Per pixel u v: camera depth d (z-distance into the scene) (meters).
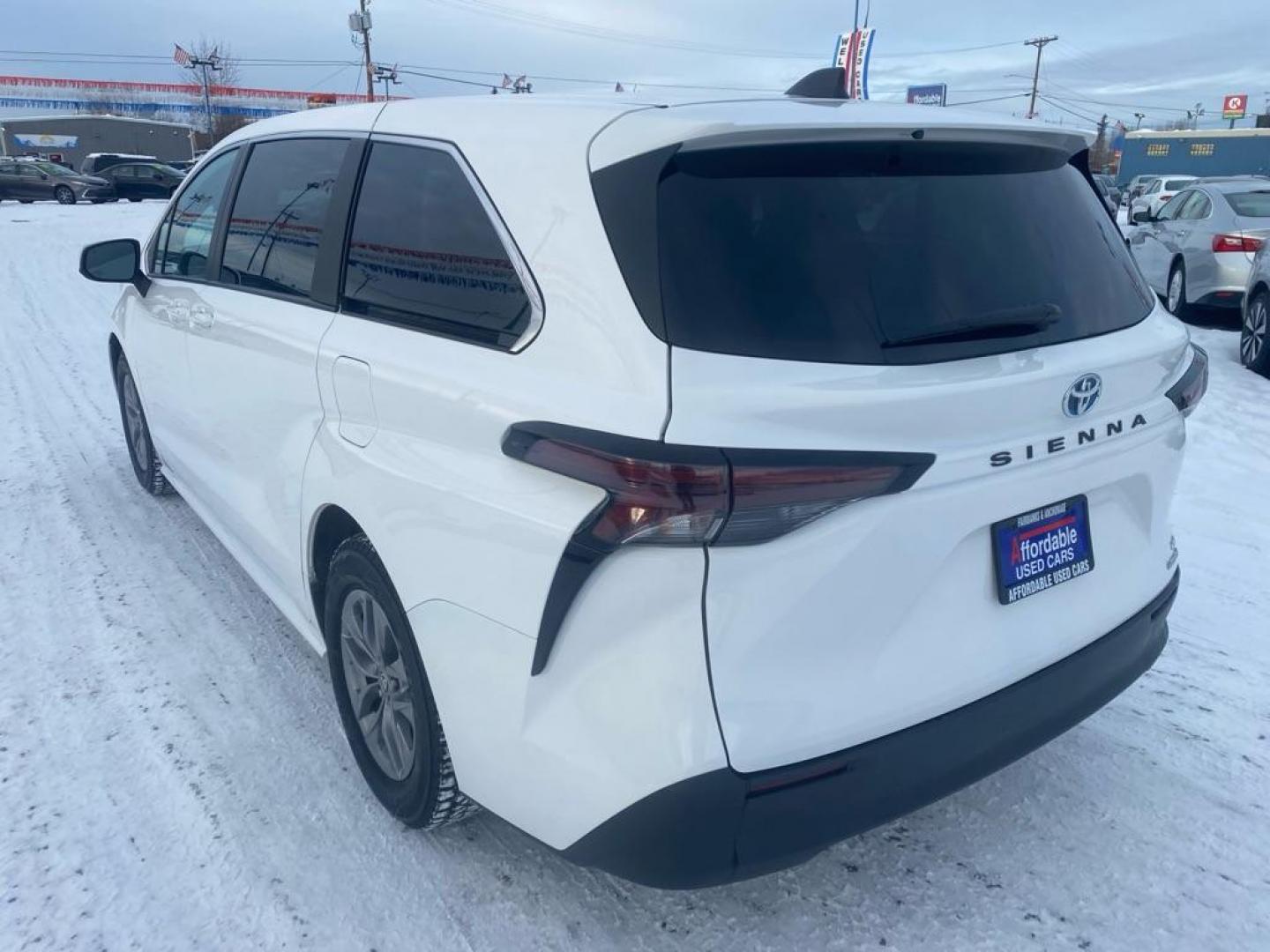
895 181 2.36
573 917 2.60
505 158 2.45
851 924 2.59
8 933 2.53
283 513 3.26
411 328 2.64
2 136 66.56
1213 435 6.93
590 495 2.06
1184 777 3.15
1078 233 2.64
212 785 3.10
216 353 3.74
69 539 4.95
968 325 2.21
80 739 3.32
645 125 2.21
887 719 2.18
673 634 2.00
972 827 2.95
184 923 2.57
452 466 2.37
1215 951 2.50
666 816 2.03
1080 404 2.39
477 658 2.32
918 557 2.15
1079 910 2.64
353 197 3.05
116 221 24.67
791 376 2.01
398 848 2.83
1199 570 4.66
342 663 3.06
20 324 11.24
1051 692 2.46
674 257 2.07
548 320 2.22
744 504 1.94
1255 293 8.88
